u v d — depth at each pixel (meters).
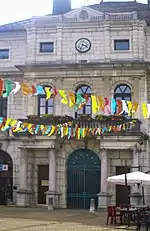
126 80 34.62
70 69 35.22
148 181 22.61
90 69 35.00
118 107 27.00
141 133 32.66
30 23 36.53
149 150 34.53
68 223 22.64
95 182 34.66
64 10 40.72
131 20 35.06
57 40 36.03
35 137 33.88
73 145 35.03
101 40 35.50
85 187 34.69
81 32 35.84
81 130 32.22
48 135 32.91
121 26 35.34
